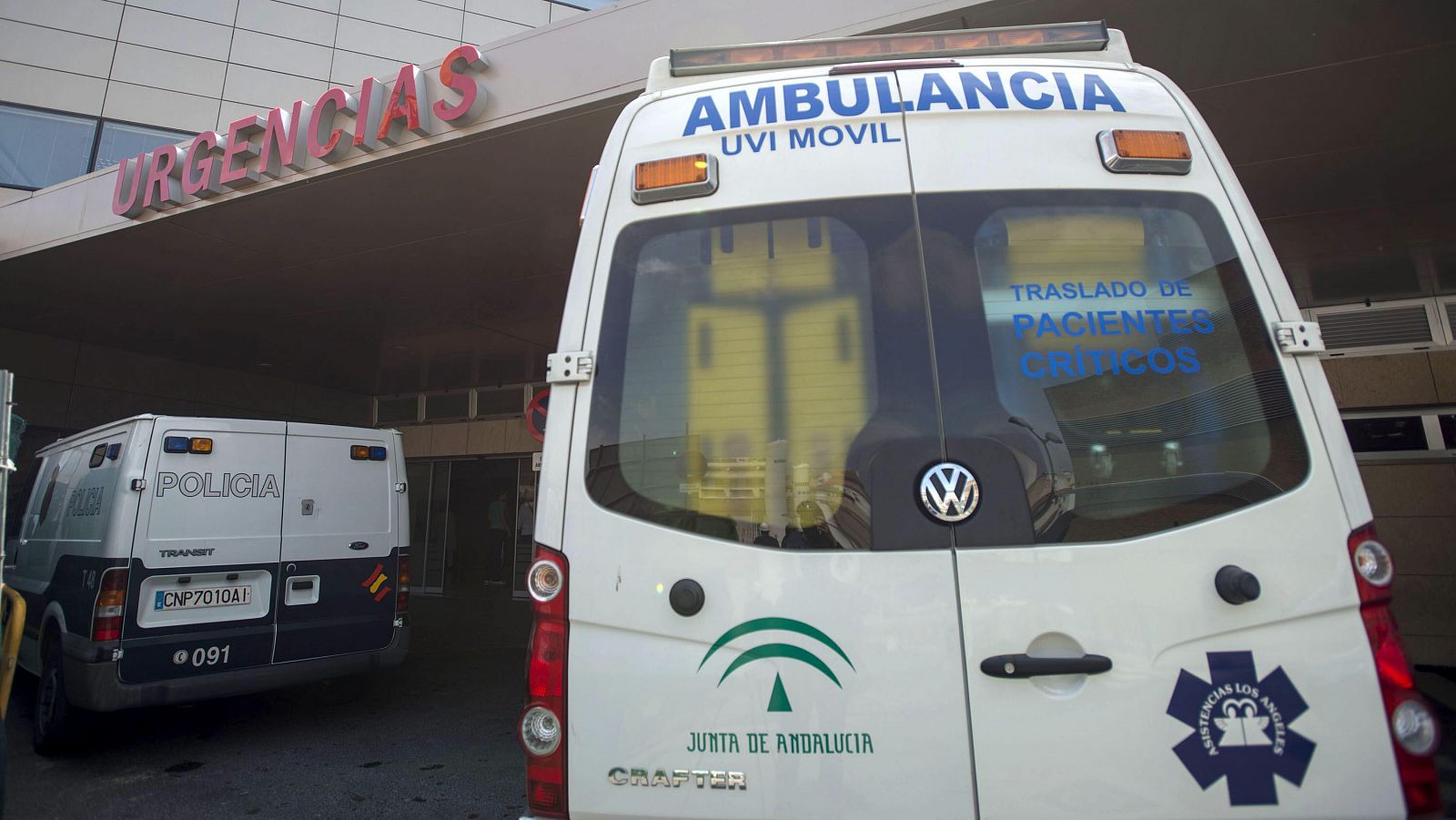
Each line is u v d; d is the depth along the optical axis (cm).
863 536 180
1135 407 185
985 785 166
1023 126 207
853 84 216
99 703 482
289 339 1202
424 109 666
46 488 674
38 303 1044
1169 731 165
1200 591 170
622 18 615
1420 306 780
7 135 1284
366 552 608
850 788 169
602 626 183
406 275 947
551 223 812
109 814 433
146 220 812
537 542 191
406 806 445
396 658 611
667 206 209
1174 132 203
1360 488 175
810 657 175
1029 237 198
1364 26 477
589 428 195
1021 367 189
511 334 1175
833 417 190
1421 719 164
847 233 201
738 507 186
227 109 1454
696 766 174
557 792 179
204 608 528
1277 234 708
